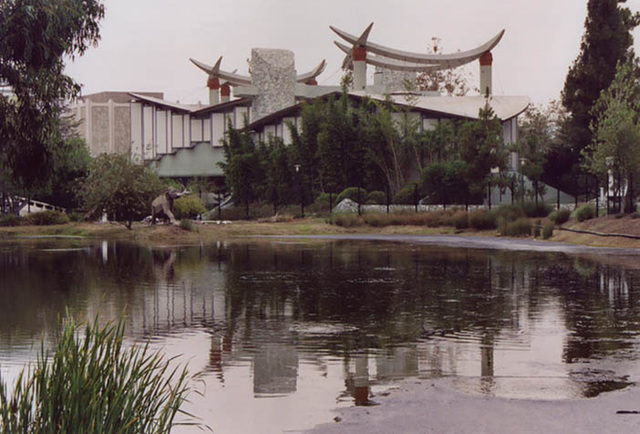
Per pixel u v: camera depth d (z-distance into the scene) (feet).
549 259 69.31
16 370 24.00
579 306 38.93
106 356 13.80
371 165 187.11
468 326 33.04
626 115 98.17
